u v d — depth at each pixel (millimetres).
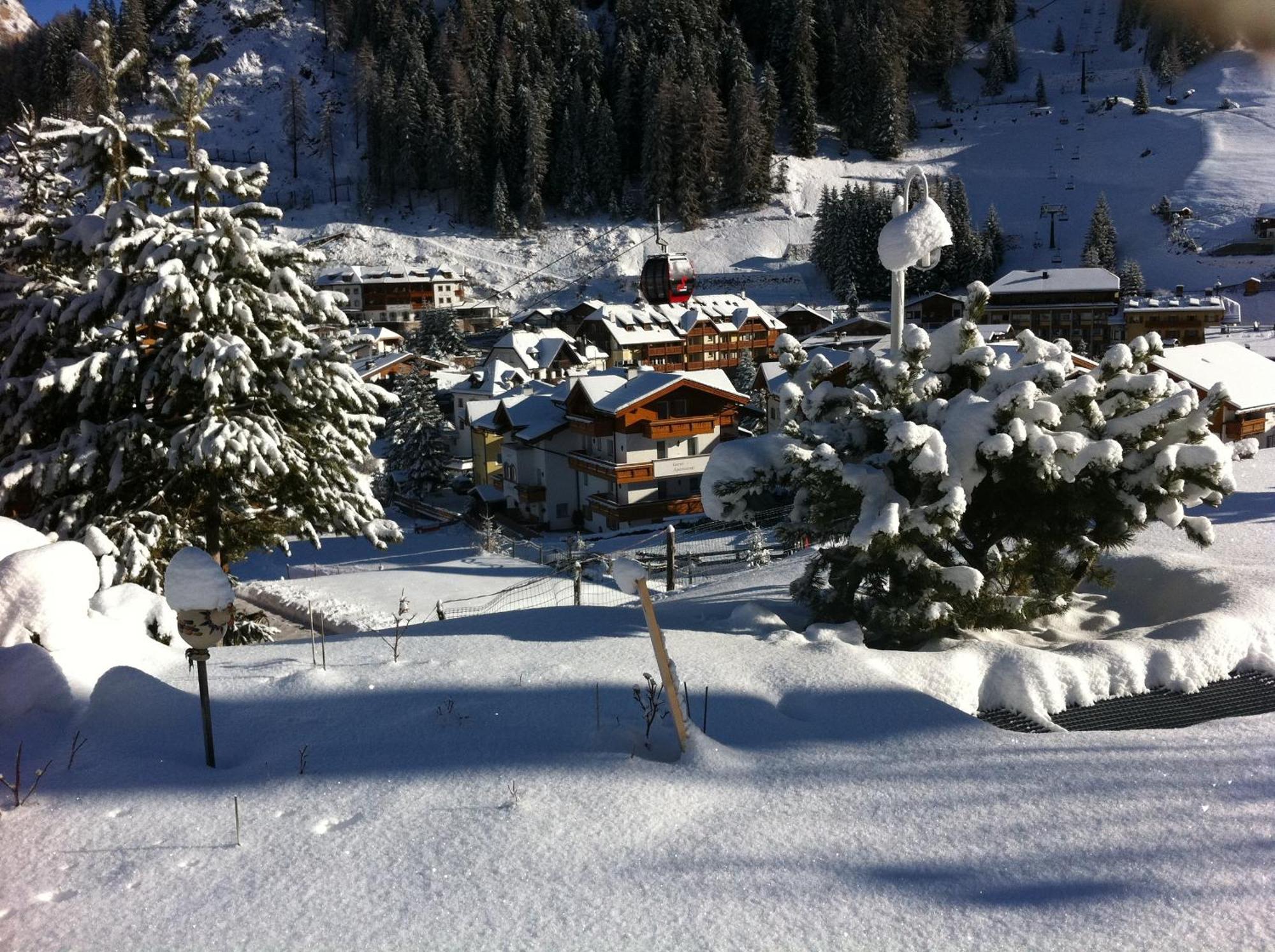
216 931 4004
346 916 4105
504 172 146875
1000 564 8641
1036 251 131375
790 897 4207
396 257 135875
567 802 5102
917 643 8172
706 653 7445
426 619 24297
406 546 45375
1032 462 7609
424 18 180875
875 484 7938
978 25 191625
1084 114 166625
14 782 5375
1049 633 8578
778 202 146750
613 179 147125
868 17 168250
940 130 172625
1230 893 4094
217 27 198500
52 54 171875
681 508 43688
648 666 7199
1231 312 91312
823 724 6223
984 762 5570
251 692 6859
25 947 3898
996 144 163250
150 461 14195
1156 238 126188
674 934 3936
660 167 142875
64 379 12977
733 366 90625
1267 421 38156
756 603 8852
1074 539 8414
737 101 147125
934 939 3865
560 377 79312
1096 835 4656
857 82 165500
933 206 9219
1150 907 4027
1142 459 8094
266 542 15812
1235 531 12227
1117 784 5219
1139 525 7898
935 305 95312
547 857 4562
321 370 14383
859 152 164875
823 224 125875
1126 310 84750
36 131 17094
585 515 47281
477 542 42719
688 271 94062
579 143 149375
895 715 6273
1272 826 4672
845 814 4977
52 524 13773
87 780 5402
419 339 100688
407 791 5262
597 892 4266
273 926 4035
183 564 5500
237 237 13797
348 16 194625
